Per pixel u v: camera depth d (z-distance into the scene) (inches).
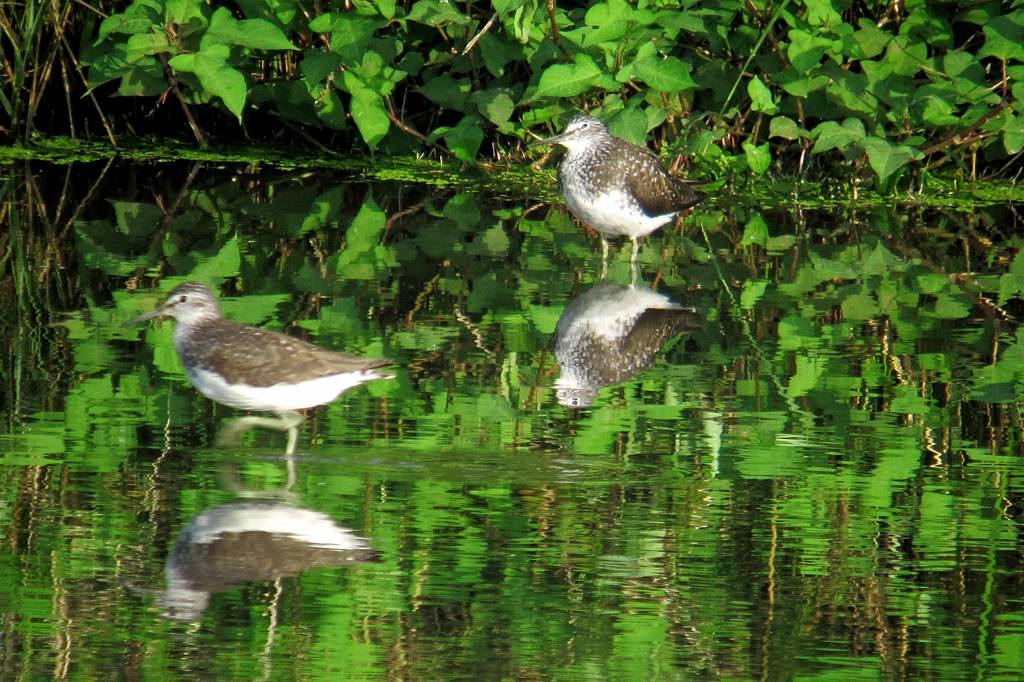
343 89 761.6
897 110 724.0
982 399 454.6
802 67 709.9
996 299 574.6
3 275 569.6
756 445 412.8
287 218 679.1
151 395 440.5
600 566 330.3
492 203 726.5
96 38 787.4
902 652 292.0
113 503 355.3
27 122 799.7
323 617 300.5
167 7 716.7
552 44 726.5
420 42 786.8
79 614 298.0
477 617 302.7
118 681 271.0
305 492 367.6
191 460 387.5
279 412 427.5
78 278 569.0
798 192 753.0
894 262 631.8
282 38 712.4
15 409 421.7
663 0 717.3
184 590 310.3
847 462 401.4
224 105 818.2
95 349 483.2
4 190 706.8
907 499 375.9
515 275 597.0
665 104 742.5
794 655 290.7
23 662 276.8
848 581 325.7
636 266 617.3
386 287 570.6
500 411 434.9
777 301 567.2
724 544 344.5
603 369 478.9
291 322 514.6
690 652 289.0
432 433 414.0
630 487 379.6
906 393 460.1
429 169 784.9
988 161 780.6
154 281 568.7
